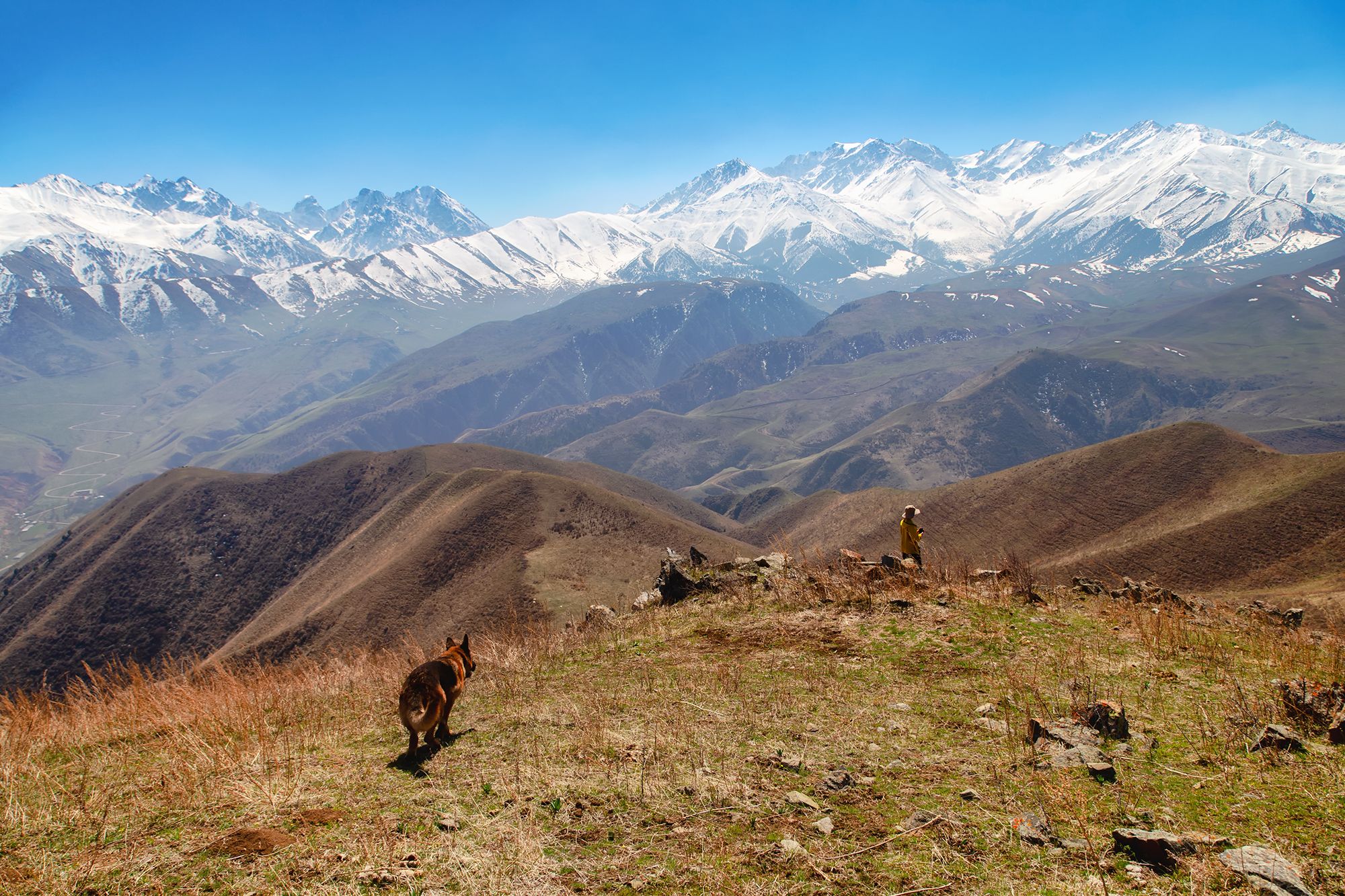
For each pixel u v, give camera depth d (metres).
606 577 88.75
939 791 6.02
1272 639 10.25
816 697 8.39
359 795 6.31
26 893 4.84
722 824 5.56
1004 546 110.19
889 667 9.38
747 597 13.52
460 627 79.69
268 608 121.44
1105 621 11.30
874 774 6.39
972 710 7.85
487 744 7.49
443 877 4.88
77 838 5.67
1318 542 76.56
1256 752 6.55
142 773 7.25
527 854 5.15
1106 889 4.58
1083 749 6.51
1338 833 5.18
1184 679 8.62
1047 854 5.02
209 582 142.38
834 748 6.95
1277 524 81.94
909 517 15.19
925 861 4.98
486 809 5.89
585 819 5.67
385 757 7.39
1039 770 6.34
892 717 7.70
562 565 90.56
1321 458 91.94
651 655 10.71
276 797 6.23
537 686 9.70
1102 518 106.25
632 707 8.36
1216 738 6.91
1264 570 77.38
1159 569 85.19
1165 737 6.99
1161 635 10.39
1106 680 8.66
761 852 5.14
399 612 88.12
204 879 4.94
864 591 12.86
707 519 177.75
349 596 91.38
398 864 5.02
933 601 12.23
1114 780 6.12
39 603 140.62
